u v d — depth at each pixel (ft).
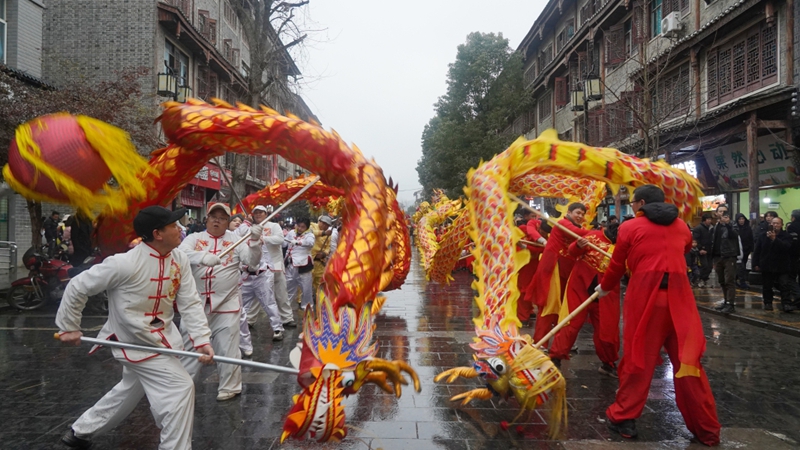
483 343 11.73
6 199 45.65
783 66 37.04
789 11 36.19
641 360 12.09
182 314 10.55
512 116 81.82
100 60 58.29
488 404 14.48
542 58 100.17
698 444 11.91
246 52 99.81
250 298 22.47
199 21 75.36
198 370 12.39
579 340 23.09
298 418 8.93
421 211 59.52
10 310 30.25
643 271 12.21
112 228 12.77
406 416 13.61
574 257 17.26
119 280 9.77
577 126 76.59
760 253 29.14
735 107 37.78
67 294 9.56
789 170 38.73
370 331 9.89
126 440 11.96
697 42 44.70
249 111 11.22
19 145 9.18
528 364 11.19
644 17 44.68
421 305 33.09
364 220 10.48
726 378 17.25
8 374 17.37
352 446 11.78
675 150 45.55
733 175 45.39
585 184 21.63
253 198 27.99
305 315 10.02
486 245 12.85
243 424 13.00
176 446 9.80
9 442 11.85
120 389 10.75
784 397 15.31
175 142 11.48
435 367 18.31
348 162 10.91
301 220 28.60
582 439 12.14
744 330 25.00
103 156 9.50
